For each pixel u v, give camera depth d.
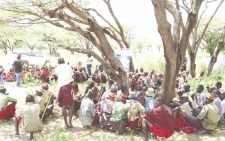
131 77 12.88
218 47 18.61
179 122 9.36
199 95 10.34
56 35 30.70
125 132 9.23
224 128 9.68
